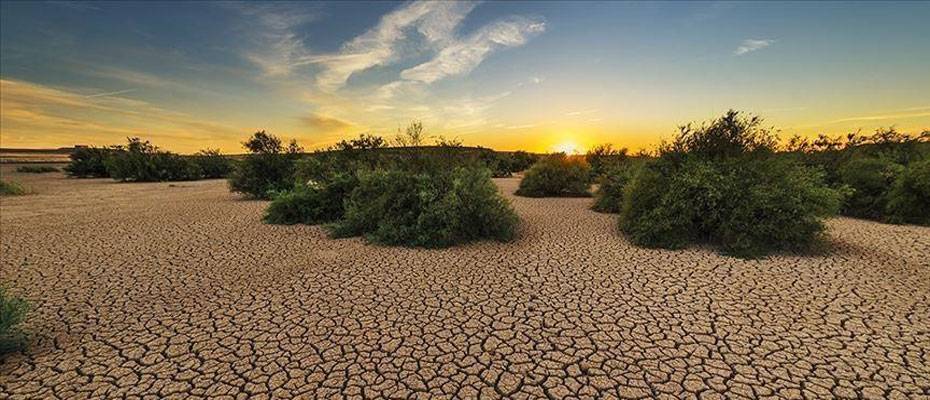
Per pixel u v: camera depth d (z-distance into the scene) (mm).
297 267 5828
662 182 7641
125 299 4652
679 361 3285
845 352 3375
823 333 3705
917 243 6762
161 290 4938
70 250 6816
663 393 2891
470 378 3088
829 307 4262
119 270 5715
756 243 6387
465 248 6859
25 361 3350
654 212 7035
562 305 4410
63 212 10906
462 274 5469
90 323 4039
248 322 4047
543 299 4582
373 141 13781
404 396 2885
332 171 12062
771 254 6254
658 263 5887
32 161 53344
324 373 3164
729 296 4602
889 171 9305
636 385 2984
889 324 3859
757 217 6582
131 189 18047
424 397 2871
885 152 11281
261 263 6043
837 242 6895
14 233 8125
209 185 20469
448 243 7051
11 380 3086
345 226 7934
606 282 5109
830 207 6574
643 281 5125
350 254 6520
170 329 3904
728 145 7871
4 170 34250
